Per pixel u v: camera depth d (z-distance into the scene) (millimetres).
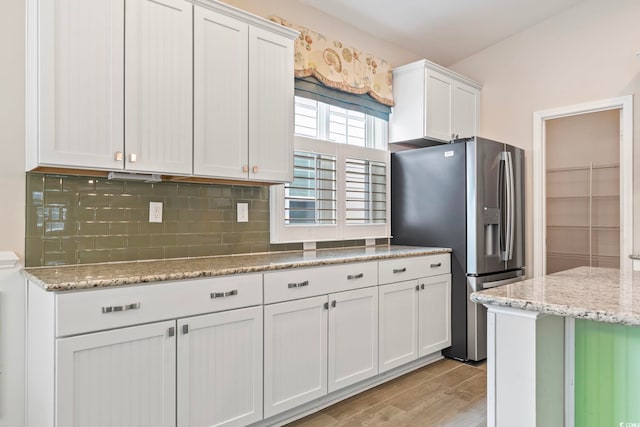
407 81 3582
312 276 2283
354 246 3359
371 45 3592
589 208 4422
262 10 2814
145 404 1672
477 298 1343
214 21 2180
